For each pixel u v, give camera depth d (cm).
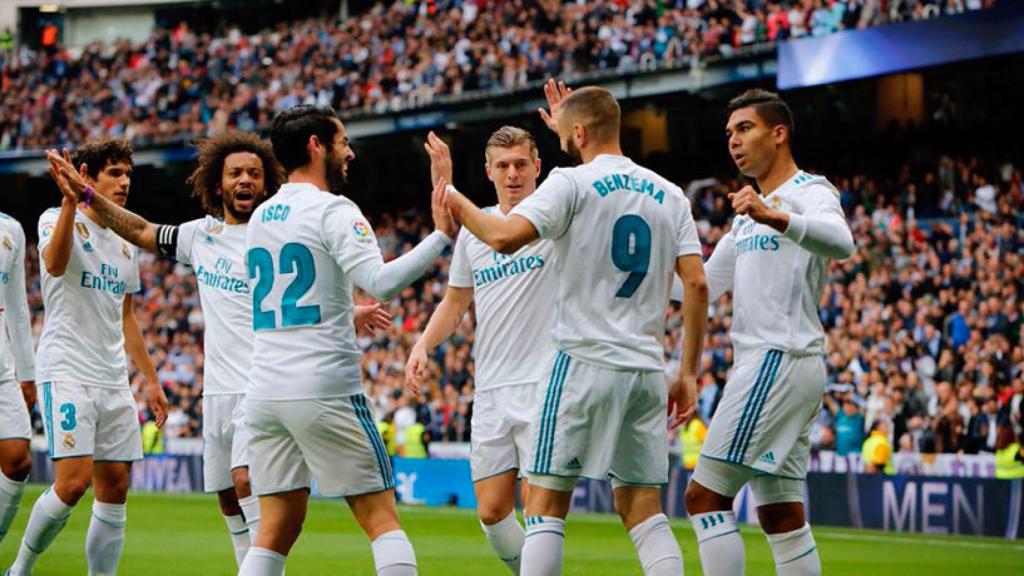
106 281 813
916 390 1791
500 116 2650
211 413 791
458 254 767
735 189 2555
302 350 575
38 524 790
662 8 2545
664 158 2841
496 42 2775
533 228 557
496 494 735
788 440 643
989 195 2194
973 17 2012
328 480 578
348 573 1078
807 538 662
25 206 3734
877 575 1089
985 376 1809
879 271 2136
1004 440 1648
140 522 1653
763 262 650
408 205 3294
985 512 1525
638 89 2436
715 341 2133
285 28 3472
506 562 754
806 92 2461
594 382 570
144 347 879
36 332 3288
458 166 3116
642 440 589
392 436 2336
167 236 772
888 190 2323
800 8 2252
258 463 590
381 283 555
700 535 641
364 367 2625
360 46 3064
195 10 3853
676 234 595
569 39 2581
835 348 2020
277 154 606
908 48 2078
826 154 2603
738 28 2333
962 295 1983
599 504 1912
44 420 799
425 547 1357
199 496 2291
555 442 573
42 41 3975
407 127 2797
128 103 3397
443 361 2489
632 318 580
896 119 2497
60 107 3469
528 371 732
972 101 2408
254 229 593
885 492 1631
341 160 607
